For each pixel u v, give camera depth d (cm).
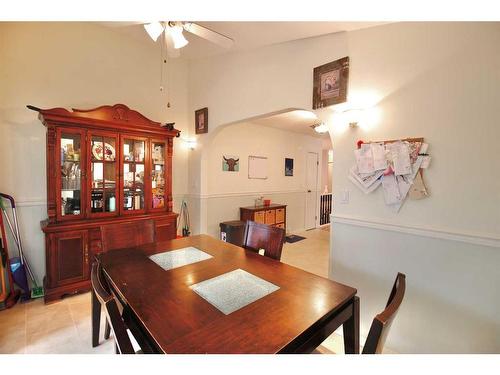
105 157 280
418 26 172
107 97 315
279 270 149
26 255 266
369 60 195
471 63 153
